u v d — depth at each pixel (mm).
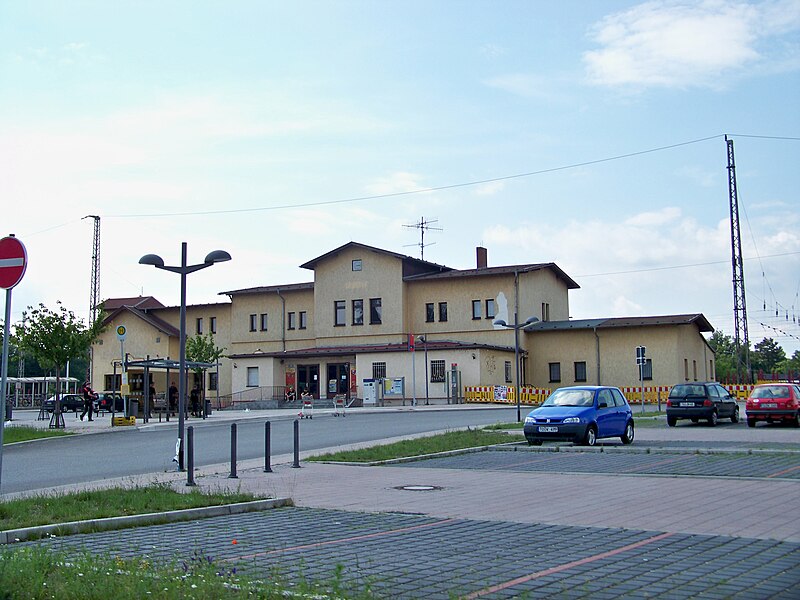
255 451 23375
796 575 7512
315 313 64688
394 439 26688
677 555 8461
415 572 7887
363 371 57938
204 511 11859
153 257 18000
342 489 14820
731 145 60156
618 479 15453
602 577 7543
